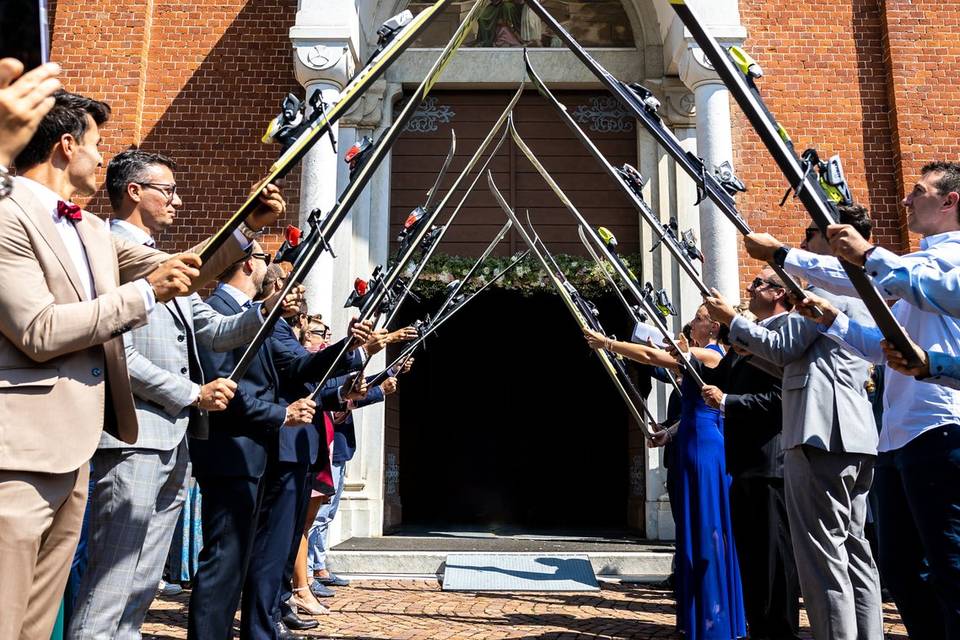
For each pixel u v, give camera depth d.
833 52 8.73
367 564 7.00
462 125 9.13
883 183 8.48
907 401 2.99
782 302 4.25
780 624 4.44
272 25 8.84
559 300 12.59
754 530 4.45
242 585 3.49
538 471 13.19
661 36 8.93
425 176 9.05
